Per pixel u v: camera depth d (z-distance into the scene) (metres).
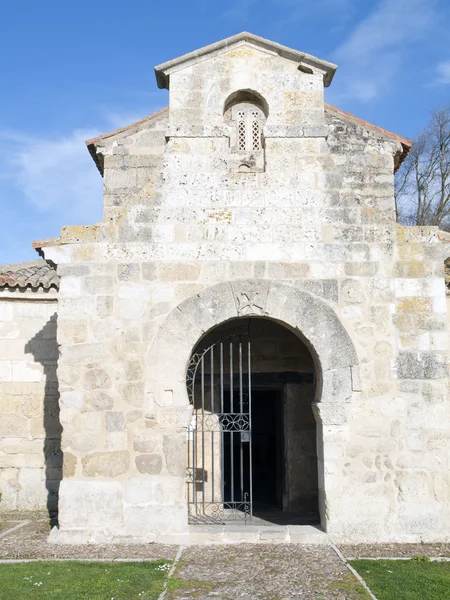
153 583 6.88
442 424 8.93
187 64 9.80
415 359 9.06
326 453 8.82
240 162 11.34
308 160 9.59
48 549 8.34
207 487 11.13
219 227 9.34
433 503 8.75
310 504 11.86
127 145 13.12
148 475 8.74
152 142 13.15
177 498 8.70
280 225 9.36
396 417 8.93
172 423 8.83
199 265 9.21
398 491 8.77
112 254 9.20
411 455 8.85
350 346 9.04
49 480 12.33
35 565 7.57
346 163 12.40
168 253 9.23
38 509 12.19
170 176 9.47
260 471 17.39
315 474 11.95
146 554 8.09
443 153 28.11
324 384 8.96
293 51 9.74
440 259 9.30
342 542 8.62
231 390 9.71
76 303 9.06
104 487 8.69
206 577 7.14
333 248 9.30
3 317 12.68
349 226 9.38
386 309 9.16
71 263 9.16
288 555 8.05
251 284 9.16
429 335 9.12
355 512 8.70
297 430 12.03
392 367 9.03
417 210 28.67
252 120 12.14
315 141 9.65
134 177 12.98
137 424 8.84
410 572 7.29
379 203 12.26
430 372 9.04
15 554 8.16
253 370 11.89
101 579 6.97
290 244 9.30
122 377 8.92
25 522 10.73
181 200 9.40
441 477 8.81
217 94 9.75
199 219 9.34
